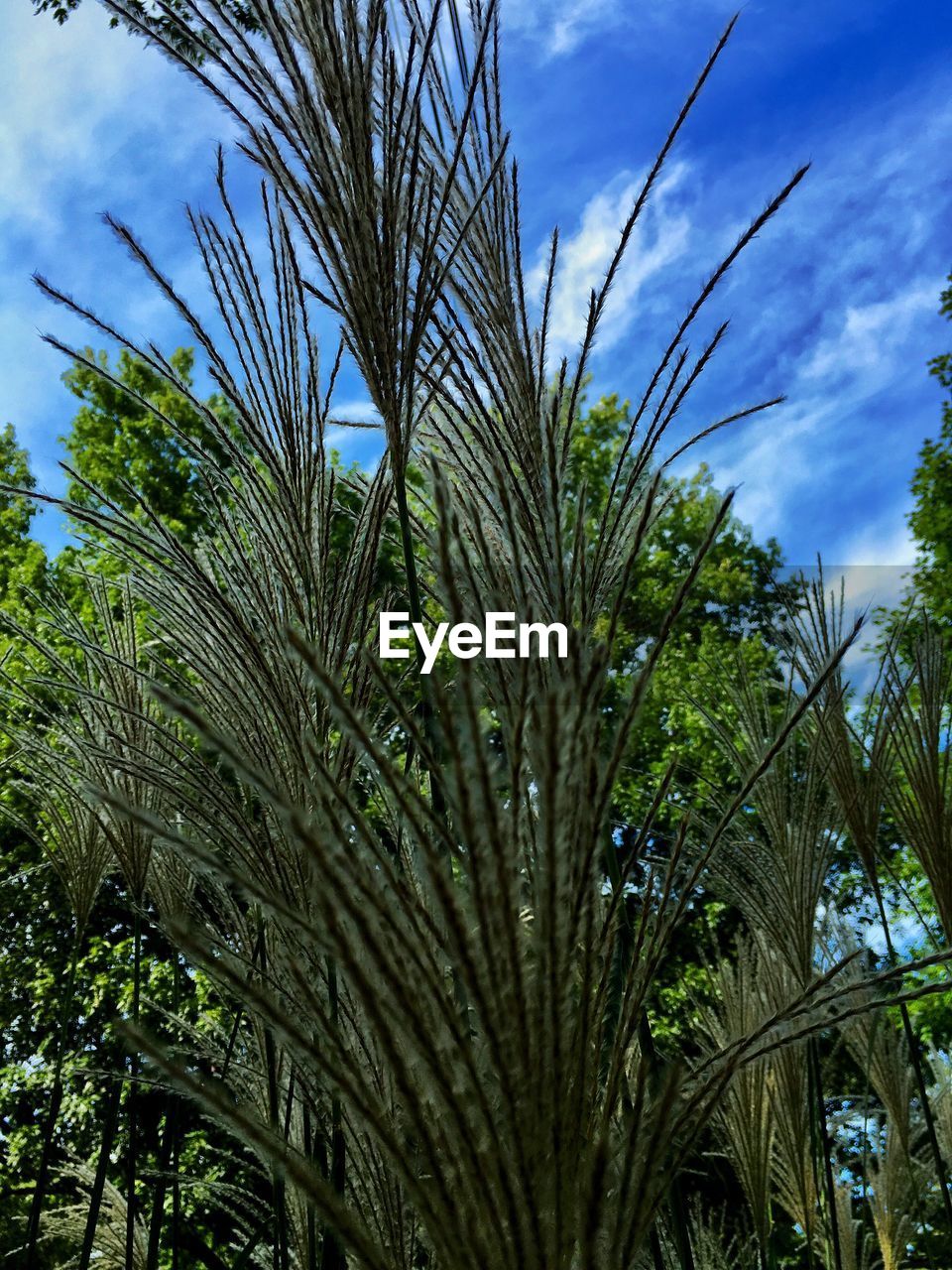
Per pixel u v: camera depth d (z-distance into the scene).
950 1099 3.67
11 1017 6.96
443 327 1.56
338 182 1.37
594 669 0.73
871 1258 3.67
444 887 0.67
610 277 1.48
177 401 6.56
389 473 1.63
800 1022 1.15
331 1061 0.71
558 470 1.40
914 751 2.51
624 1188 0.71
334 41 1.33
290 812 0.67
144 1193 4.11
